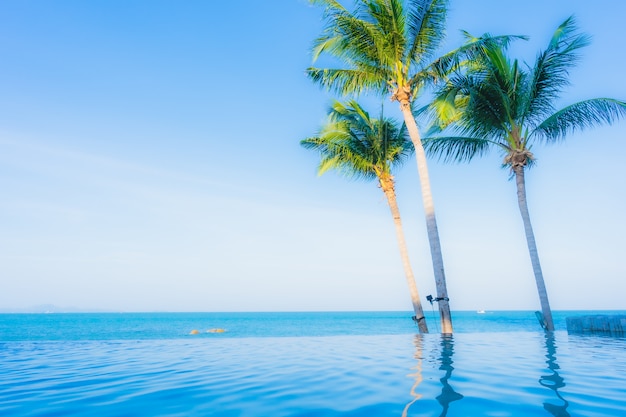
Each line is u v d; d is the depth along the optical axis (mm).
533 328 41531
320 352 7582
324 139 16078
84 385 4445
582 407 3084
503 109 13281
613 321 11211
